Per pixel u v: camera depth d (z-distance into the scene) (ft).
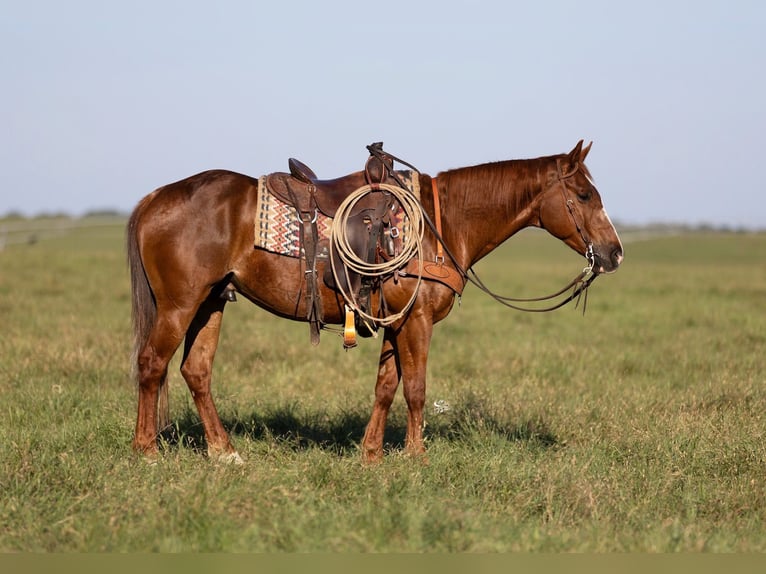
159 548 20.74
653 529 23.29
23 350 49.08
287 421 35.68
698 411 37.63
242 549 20.86
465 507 24.16
